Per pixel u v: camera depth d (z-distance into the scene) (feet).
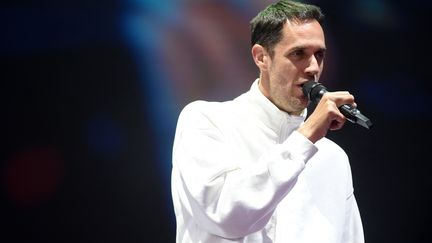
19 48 31.71
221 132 15.76
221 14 32.71
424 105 33.86
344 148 33.96
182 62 32.58
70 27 31.96
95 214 32.55
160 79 32.53
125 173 32.60
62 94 32.19
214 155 14.78
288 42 15.43
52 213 32.30
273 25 15.76
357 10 33.65
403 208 34.27
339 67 33.60
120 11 32.24
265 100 16.29
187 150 15.14
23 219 32.12
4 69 31.73
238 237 14.44
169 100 32.55
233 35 32.68
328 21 33.58
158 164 32.63
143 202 32.78
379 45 33.76
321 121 14.01
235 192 13.88
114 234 32.68
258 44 16.35
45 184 32.19
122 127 32.48
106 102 32.45
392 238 34.37
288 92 15.60
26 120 32.04
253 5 32.58
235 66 32.60
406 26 33.71
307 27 15.51
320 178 16.49
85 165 32.45
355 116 13.78
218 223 14.10
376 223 34.42
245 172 14.06
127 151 32.55
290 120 16.21
